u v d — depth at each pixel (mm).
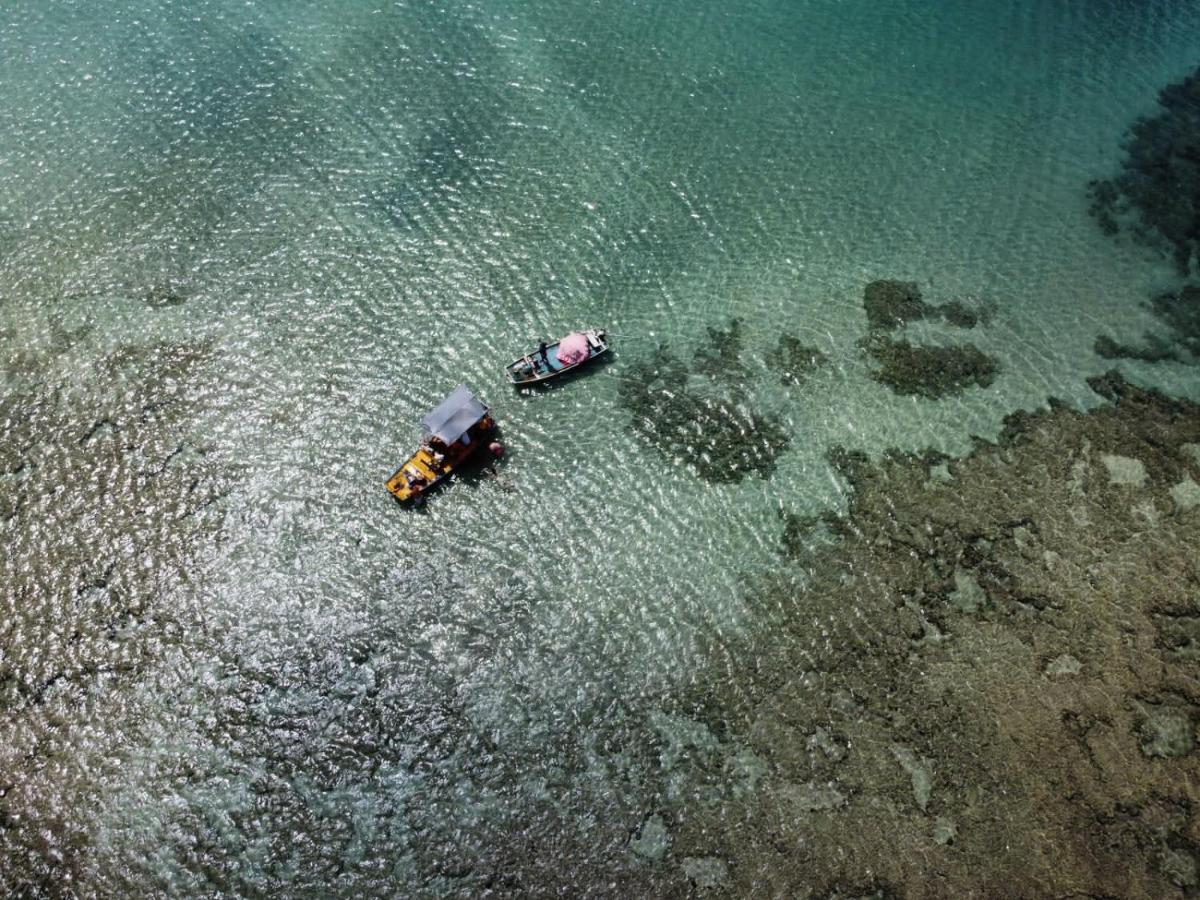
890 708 29547
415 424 34562
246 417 34344
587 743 28516
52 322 36562
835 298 39750
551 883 26219
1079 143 46406
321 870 26109
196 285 38094
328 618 30234
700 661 30250
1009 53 50250
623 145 44594
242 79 45938
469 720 28688
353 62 47062
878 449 35375
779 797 27844
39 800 26594
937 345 38500
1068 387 37562
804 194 43469
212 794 27031
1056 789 28188
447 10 49938
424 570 31359
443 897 25891
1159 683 30250
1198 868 27047
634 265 40188
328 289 38219
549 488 33438
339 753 27938
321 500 32531
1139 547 33219
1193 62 50656
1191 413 37062
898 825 27469
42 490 32156
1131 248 42469
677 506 33500
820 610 31484
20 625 29453
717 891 26297
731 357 37500
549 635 30406
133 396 34625
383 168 42719
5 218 39781
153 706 28312
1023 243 42250
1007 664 30484
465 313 37875
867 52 49875
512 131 44719
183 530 31625
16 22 47562
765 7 51688
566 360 35719
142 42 47219
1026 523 33656
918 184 44156
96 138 42969
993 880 26656
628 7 51062
